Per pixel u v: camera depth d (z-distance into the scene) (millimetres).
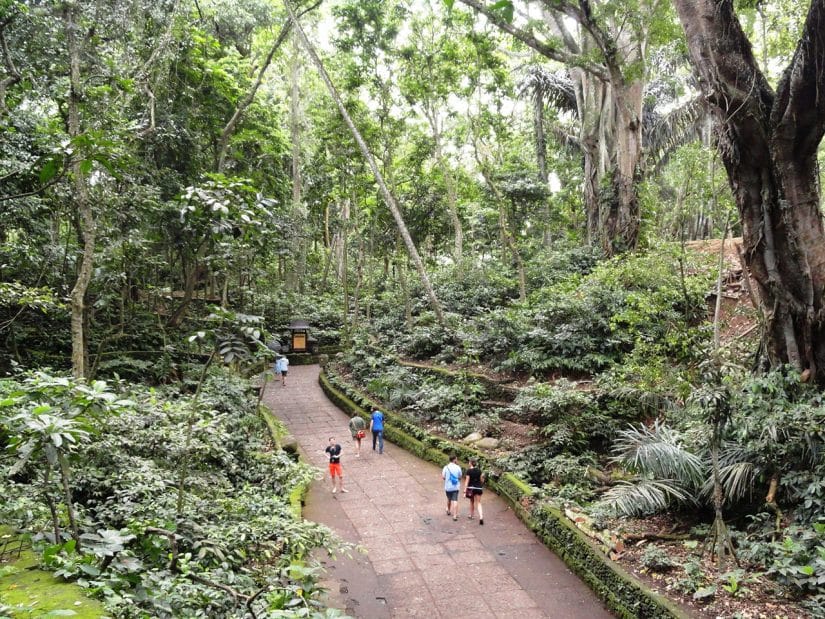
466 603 6441
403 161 23719
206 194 4859
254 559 5617
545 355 13062
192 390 13078
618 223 16844
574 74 19766
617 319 10844
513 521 8711
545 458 9922
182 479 5387
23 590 2992
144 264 13742
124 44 11234
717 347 7621
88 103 9766
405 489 10195
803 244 7312
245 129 20016
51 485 4609
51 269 12141
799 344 7410
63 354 13422
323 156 23562
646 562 6289
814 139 7164
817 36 6508
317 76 28422
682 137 20969
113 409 3465
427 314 19312
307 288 30219
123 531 3848
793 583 5352
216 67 17219
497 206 23172
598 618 6129
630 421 10281
